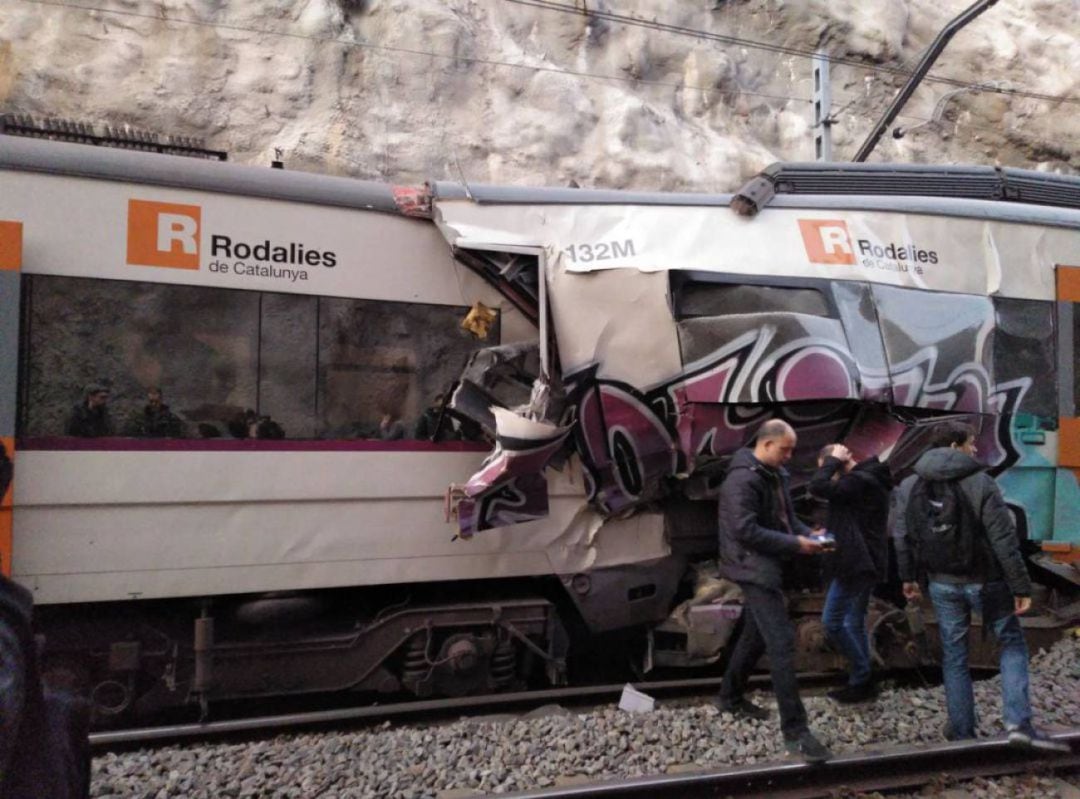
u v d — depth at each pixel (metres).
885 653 5.92
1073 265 6.75
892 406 5.86
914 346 5.97
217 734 4.86
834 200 6.23
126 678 4.91
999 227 6.59
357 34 15.37
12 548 4.51
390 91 15.15
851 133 19.06
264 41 14.64
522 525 5.45
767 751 4.65
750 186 6.00
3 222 4.54
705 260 5.71
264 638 5.11
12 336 4.51
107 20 13.93
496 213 5.50
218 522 4.89
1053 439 6.50
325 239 5.22
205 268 4.95
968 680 4.77
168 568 4.77
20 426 4.57
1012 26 21.55
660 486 5.68
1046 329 6.59
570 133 16.08
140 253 4.83
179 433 4.87
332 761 4.46
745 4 19.05
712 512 5.96
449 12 15.94
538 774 4.37
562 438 5.22
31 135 5.35
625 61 17.58
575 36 17.33
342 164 14.34
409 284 5.38
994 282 6.47
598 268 5.47
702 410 5.53
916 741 4.88
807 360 5.56
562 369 5.38
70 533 4.62
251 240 5.06
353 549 5.14
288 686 5.11
